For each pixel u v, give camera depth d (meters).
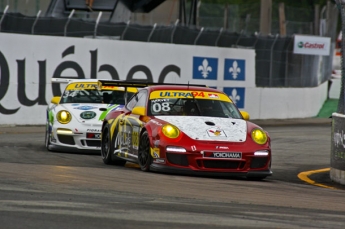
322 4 167.25
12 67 63.22
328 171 40.22
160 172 33.25
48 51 65.25
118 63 69.81
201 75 76.12
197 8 89.75
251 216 21.84
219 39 78.50
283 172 38.94
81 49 67.31
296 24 95.12
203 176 32.94
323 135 66.00
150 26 72.81
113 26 70.00
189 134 32.28
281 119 85.69
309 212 23.52
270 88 83.81
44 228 18.83
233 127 33.44
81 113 43.50
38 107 65.12
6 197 23.62
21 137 54.38
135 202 23.56
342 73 35.38
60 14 88.12
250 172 32.28
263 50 83.50
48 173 31.06
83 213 21.08
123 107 40.81
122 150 36.62
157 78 72.81
